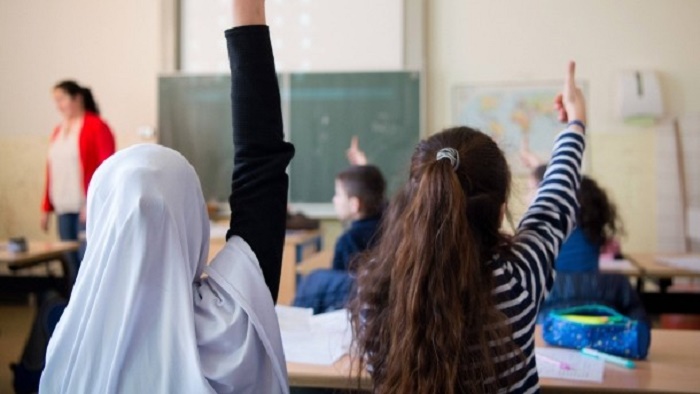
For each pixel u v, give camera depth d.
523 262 1.02
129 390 0.71
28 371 2.68
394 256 1.03
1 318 4.58
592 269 2.50
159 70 5.28
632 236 4.90
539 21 4.96
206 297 0.78
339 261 2.48
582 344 1.50
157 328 0.72
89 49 5.41
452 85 5.05
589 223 2.49
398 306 0.97
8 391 2.95
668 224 4.81
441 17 5.05
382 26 5.05
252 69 0.88
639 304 1.80
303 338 1.57
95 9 5.39
